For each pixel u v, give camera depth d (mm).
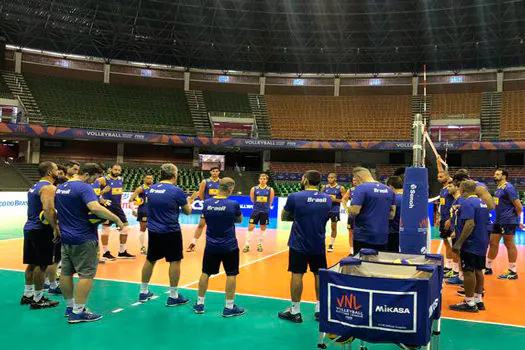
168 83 38500
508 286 8047
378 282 3514
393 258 4625
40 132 28359
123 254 10109
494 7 31000
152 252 6418
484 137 33406
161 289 7270
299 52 37625
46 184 5992
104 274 8305
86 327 5355
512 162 34906
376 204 5859
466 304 6332
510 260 8766
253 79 39531
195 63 38562
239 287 7598
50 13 30656
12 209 21219
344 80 38938
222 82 39188
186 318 5789
